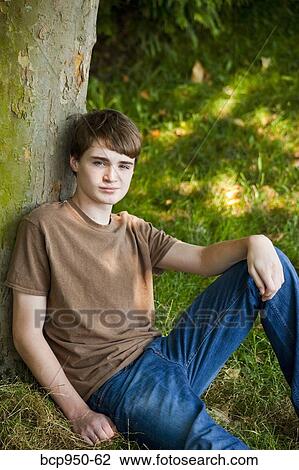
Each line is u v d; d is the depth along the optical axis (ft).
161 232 9.11
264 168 15.07
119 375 8.45
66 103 8.89
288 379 8.87
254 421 9.21
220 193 14.51
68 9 8.62
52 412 8.49
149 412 8.01
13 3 8.33
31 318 8.48
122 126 8.56
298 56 17.58
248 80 17.08
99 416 8.28
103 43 18.20
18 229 8.69
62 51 8.69
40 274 8.50
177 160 15.39
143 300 8.90
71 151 8.78
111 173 8.50
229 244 8.72
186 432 7.80
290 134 15.89
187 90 17.19
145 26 17.97
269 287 8.34
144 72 17.72
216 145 15.70
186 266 8.94
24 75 8.52
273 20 18.26
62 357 8.61
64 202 8.80
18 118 8.61
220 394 9.62
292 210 14.10
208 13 17.12
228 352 8.76
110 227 8.79
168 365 8.47
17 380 8.98
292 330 8.63
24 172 8.75
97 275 8.58
